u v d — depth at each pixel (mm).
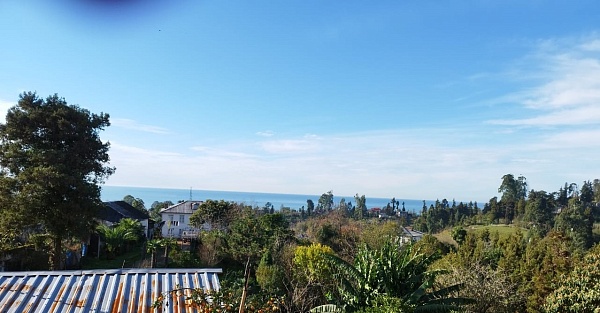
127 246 32281
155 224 50125
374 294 10805
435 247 27141
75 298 8016
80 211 21516
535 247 18953
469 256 19938
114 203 44469
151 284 8828
